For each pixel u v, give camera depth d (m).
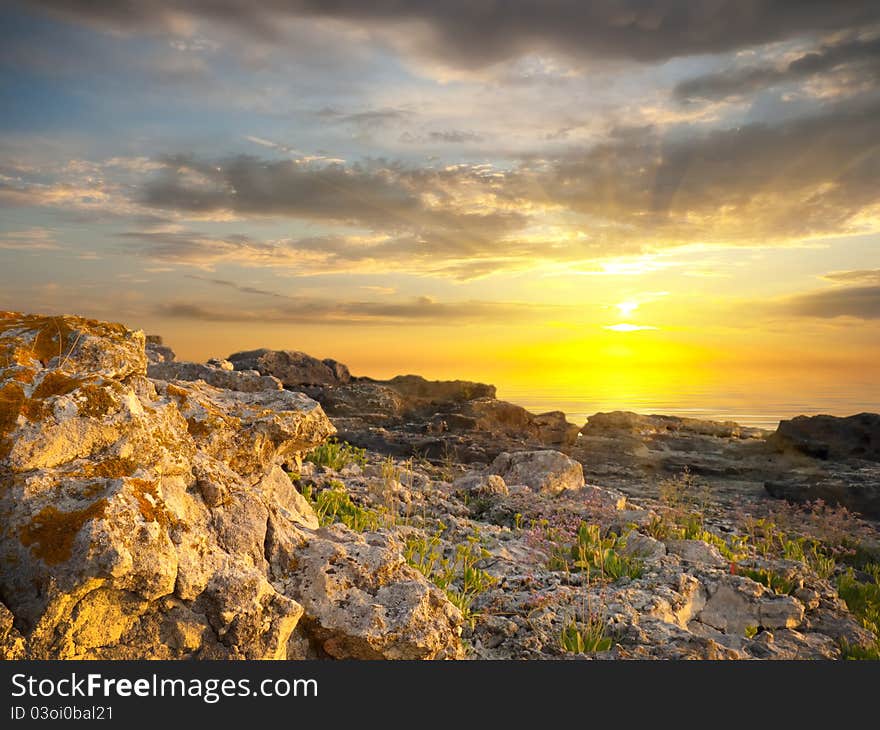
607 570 9.72
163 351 16.48
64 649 4.25
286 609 5.01
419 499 12.50
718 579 9.48
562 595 8.36
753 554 12.04
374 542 6.87
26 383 5.14
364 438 19.41
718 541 12.32
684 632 7.60
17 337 5.77
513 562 9.72
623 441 23.19
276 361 27.19
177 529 4.83
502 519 12.52
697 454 22.16
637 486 18.41
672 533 12.26
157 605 4.62
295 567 5.73
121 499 4.49
